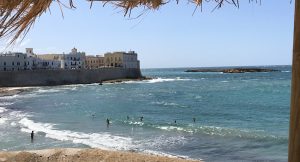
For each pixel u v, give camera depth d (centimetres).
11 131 2841
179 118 3806
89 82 10162
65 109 4712
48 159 809
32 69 9462
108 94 7131
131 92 7612
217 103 5294
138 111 4475
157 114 4166
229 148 2167
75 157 812
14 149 2178
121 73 11462
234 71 19750
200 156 1978
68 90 8081
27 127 3058
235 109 4531
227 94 6794
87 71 10131
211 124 3306
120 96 6712
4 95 6788
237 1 207
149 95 6894
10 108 4869
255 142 2331
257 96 6262
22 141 2422
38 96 6706
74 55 11981
